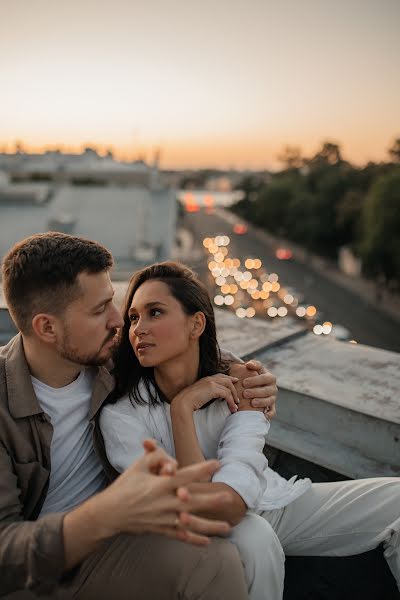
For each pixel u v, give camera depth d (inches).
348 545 78.2
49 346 65.7
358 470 93.4
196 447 66.3
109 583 60.3
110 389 71.3
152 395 73.1
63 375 68.7
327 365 115.7
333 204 1990.7
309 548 79.4
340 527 77.5
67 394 69.6
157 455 53.3
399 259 1314.0
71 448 69.9
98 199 2015.3
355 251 1657.2
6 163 3855.8
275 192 2618.1
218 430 72.2
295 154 3459.6
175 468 51.9
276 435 104.6
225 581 57.3
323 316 1349.7
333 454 97.7
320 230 2007.9
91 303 64.1
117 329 67.9
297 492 77.2
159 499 51.2
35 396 65.8
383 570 80.9
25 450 64.8
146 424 71.9
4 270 64.8
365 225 1481.3
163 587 58.3
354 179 1998.0
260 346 122.8
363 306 1449.3
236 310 1312.7
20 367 66.1
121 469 67.6
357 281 1731.1
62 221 1728.6
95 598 61.3
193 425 67.8
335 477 101.0
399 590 76.6
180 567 57.4
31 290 62.6
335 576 80.6
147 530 52.0
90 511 52.1
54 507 69.4
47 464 66.4
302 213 2146.9
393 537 76.8
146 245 1498.5
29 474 64.7
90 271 63.6
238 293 1457.9
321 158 2950.3
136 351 69.6
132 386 73.5
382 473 92.0
